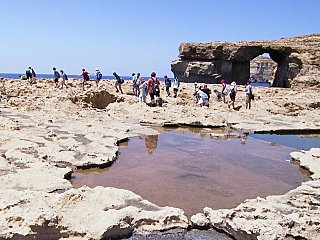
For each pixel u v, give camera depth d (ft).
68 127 45.24
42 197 19.22
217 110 71.31
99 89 73.61
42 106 61.41
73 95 68.49
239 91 94.79
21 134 37.19
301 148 41.75
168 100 77.71
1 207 16.69
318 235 17.81
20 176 24.11
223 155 36.63
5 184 22.67
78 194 19.53
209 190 25.52
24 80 92.38
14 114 53.01
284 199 22.53
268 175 29.94
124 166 30.91
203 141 44.01
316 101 80.43
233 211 19.69
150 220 18.97
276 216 19.10
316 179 28.58
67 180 24.75
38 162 27.86
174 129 53.42
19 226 15.69
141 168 30.50
